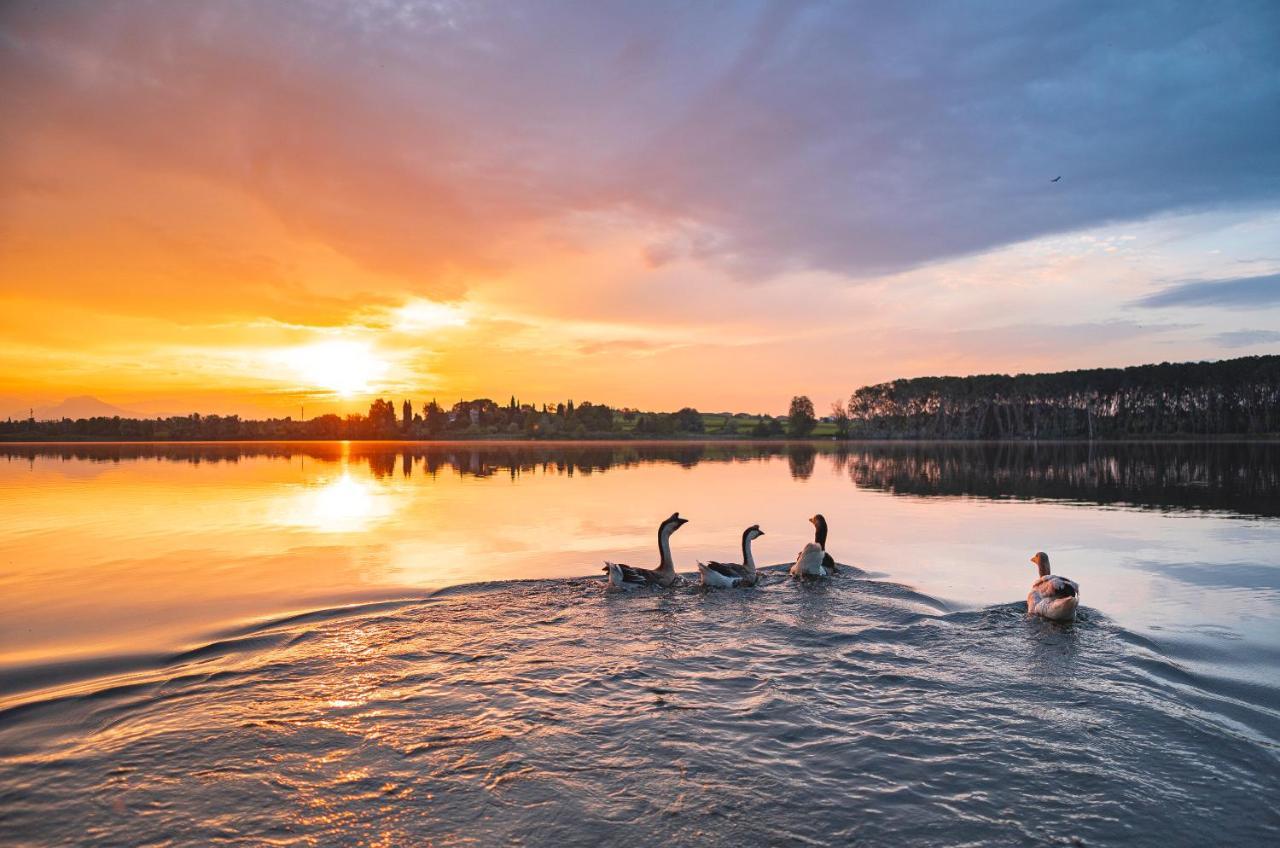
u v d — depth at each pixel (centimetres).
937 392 15162
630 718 768
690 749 699
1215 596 1283
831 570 1528
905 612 1188
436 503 2773
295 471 4850
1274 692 841
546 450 9756
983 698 821
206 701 812
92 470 4906
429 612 1180
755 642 1030
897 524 2194
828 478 4138
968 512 2495
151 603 1227
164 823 580
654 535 1978
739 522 2244
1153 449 8219
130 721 759
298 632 1066
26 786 632
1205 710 788
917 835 563
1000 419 14450
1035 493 3180
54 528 2109
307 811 598
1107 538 1909
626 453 8488
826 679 880
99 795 619
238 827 576
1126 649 989
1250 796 618
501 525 2155
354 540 1878
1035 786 634
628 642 1030
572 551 1730
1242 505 2683
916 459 6569
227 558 1631
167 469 5062
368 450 10050
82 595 1283
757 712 782
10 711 780
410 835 565
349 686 858
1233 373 11719
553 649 995
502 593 1310
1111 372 13062
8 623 1111
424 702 810
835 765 669
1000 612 1180
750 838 559
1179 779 645
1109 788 630
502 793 623
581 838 560
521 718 768
